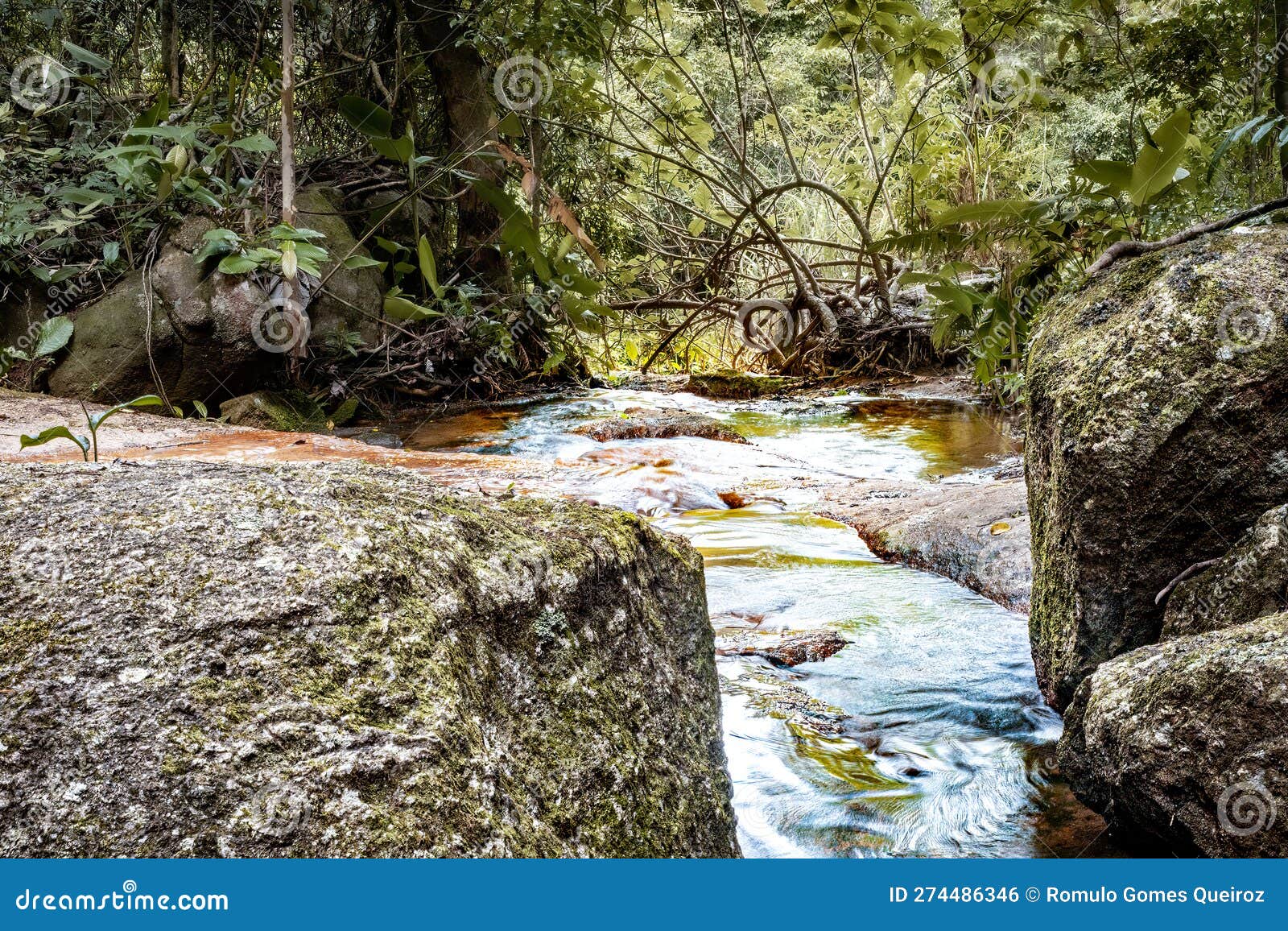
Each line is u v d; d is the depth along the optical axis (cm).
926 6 1147
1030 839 195
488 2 782
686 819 144
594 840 121
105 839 94
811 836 195
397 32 827
